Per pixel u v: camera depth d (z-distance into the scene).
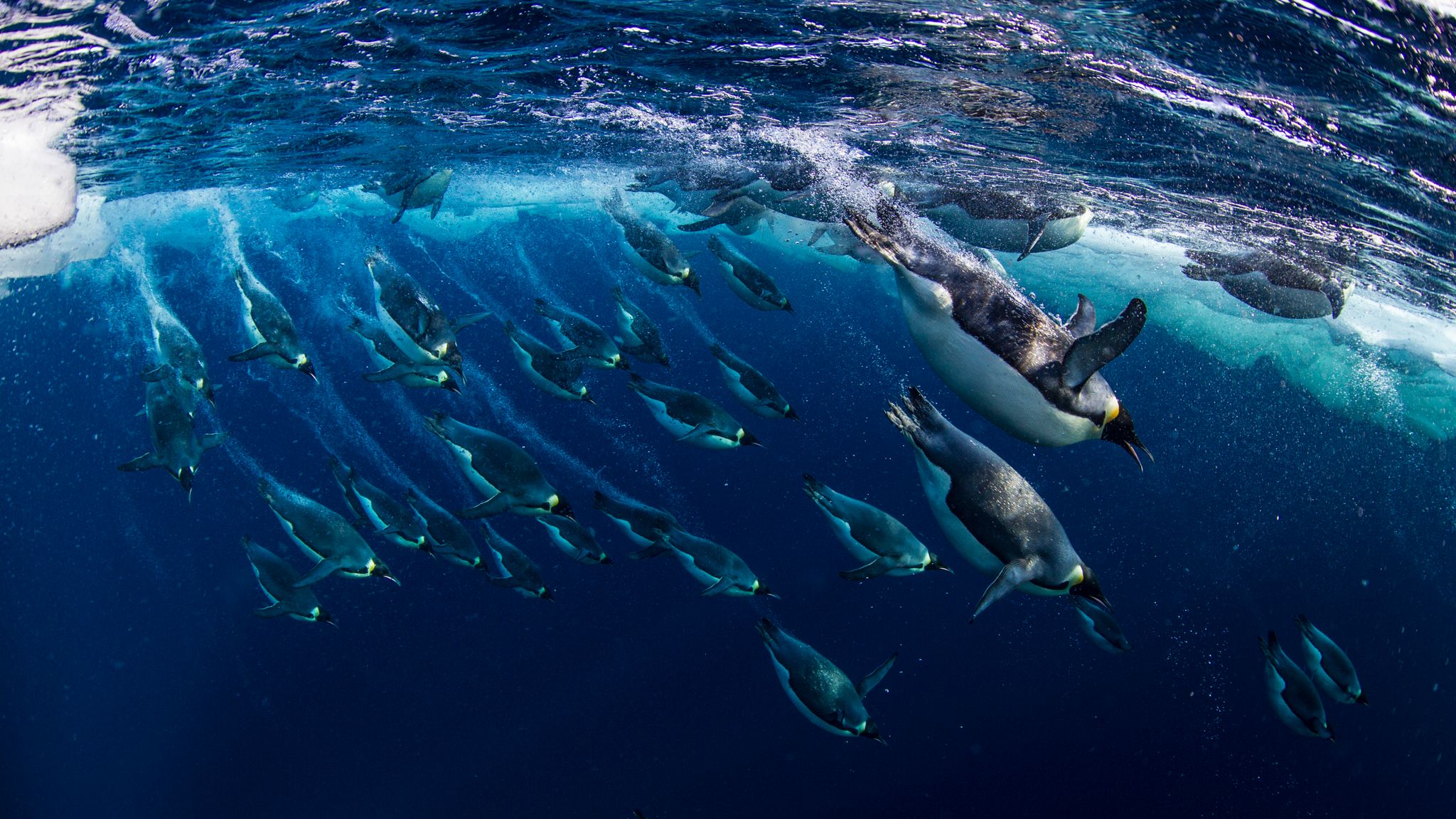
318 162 11.48
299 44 6.17
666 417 6.93
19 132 7.91
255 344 5.81
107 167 10.03
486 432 5.92
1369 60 4.85
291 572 6.35
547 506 5.83
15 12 5.22
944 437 3.47
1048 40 5.33
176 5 5.36
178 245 18.34
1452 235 7.92
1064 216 7.15
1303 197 7.80
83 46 5.88
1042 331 3.39
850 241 8.14
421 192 8.88
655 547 6.52
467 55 6.53
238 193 14.14
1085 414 3.38
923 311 3.44
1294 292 9.34
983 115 7.10
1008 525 3.29
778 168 8.82
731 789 13.21
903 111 7.25
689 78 7.01
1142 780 13.43
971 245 7.68
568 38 6.12
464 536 6.42
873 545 4.95
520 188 14.77
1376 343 13.70
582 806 12.93
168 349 5.68
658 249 7.44
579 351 6.90
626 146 10.09
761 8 5.41
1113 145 7.38
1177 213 9.70
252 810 13.53
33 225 8.62
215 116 8.32
